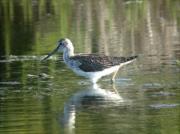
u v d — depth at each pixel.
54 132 13.38
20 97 16.39
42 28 27.06
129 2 33.38
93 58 18.11
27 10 31.77
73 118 14.39
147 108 15.01
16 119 14.42
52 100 16.05
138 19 28.64
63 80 18.31
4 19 29.80
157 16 29.27
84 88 17.33
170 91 16.53
